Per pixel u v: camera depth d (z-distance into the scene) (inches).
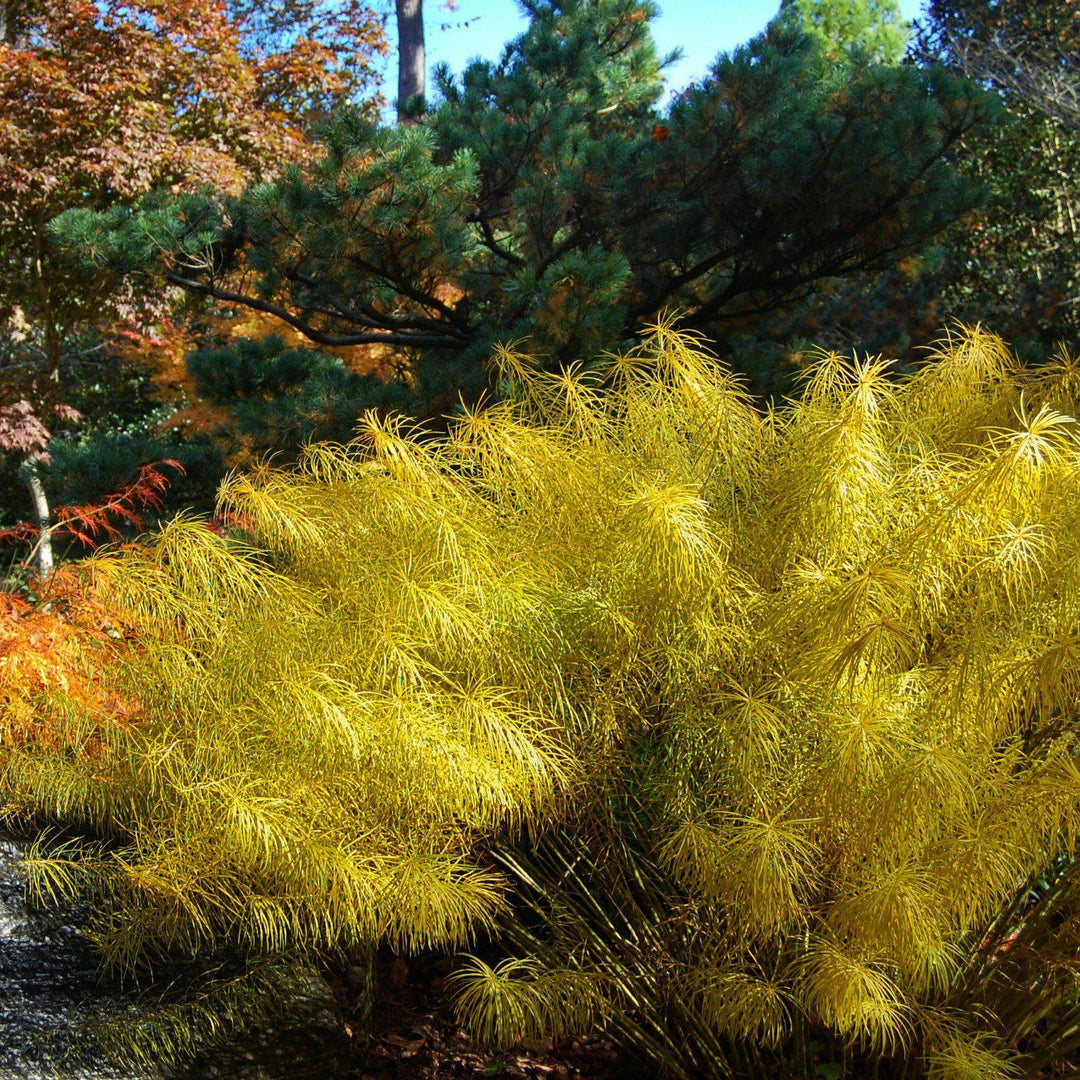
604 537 102.4
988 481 86.0
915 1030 103.0
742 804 93.2
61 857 117.6
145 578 105.4
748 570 103.0
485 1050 119.3
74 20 388.8
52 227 245.8
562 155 249.8
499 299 265.1
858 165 240.2
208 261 251.0
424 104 305.6
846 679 90.7
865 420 93.6
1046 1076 107.7
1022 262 433.1
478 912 96.9
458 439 115.3
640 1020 111.8
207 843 96.8
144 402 503.2
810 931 96.6
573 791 100.4
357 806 95.6
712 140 238.7
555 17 313.4
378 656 96.4
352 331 295.7
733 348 281.1
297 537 105.7
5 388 406.0
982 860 87.0
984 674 89.4
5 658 111.3
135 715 110.1
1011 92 466.0
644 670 101.0
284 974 111.2
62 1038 97.7
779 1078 105.7
